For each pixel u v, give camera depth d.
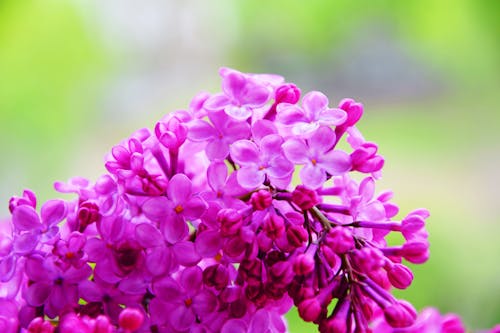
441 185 0.83
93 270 0.30
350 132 0.30
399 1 0.81
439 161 0.85
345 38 0.89
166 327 0.29
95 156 0.86
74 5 0.82
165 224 0.29
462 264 0.70
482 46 0.81
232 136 0.29
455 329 0.30
